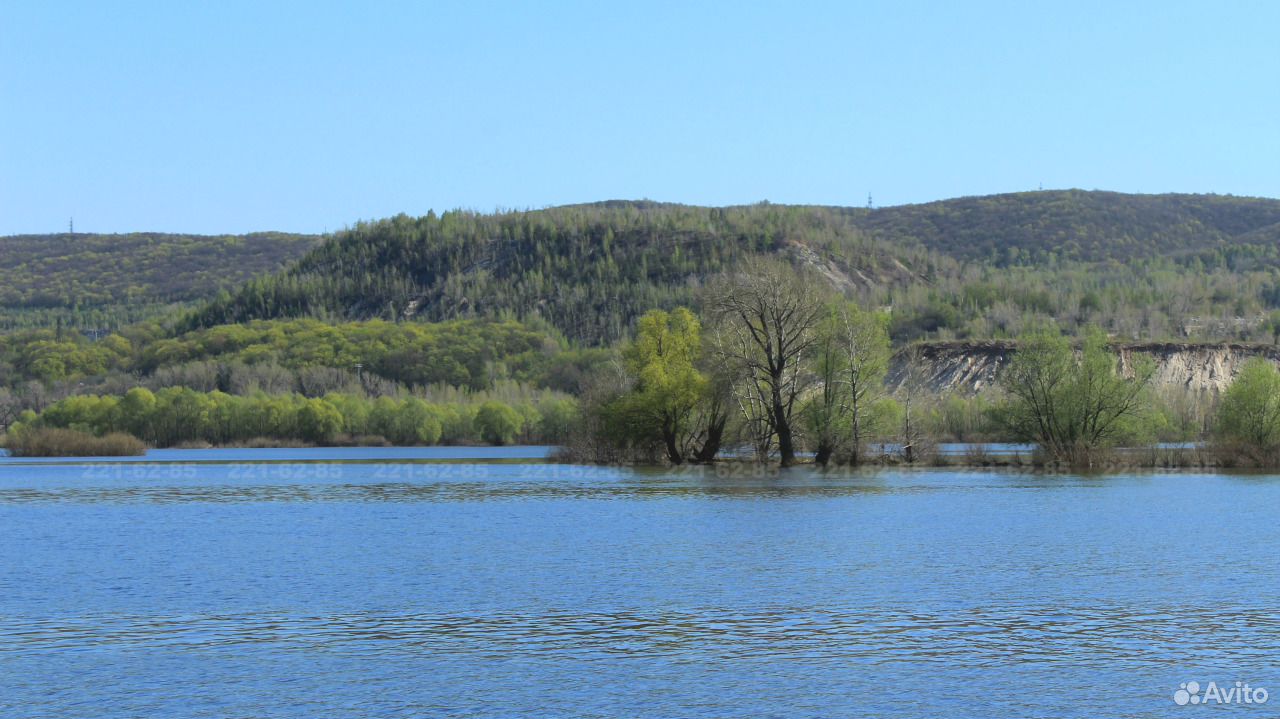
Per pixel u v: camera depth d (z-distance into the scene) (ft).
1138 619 139.33
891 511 254.88
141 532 226.38
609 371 426.51
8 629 135.54
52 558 190.19
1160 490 304.09
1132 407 371.97
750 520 238.48
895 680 113.91
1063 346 373.81
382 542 208.03
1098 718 102.68
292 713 104.27
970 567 176.35
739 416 378.53
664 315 388.16
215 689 111.14
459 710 104.99
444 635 132.16
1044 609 144.87
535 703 106.93
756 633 132.77
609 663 120.06
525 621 139.23
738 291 355.97
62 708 105.70
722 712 104.32
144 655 123.24
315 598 153.69
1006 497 285.23
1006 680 113.70
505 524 235.40
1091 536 210.79
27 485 361.10
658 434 387.55
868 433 363.97
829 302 359.46
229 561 185.78
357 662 120.67
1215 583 161.99
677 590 158.40
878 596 153.58
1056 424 373.61
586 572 173.06
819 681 113.50
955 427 554.05
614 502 280.51
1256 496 286.87
